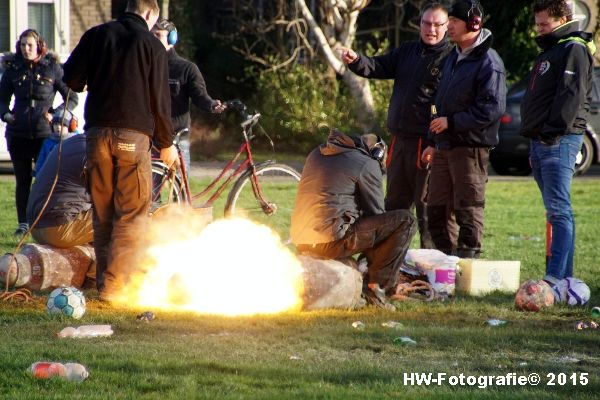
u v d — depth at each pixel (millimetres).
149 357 17500
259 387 15938
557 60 24156
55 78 33750
